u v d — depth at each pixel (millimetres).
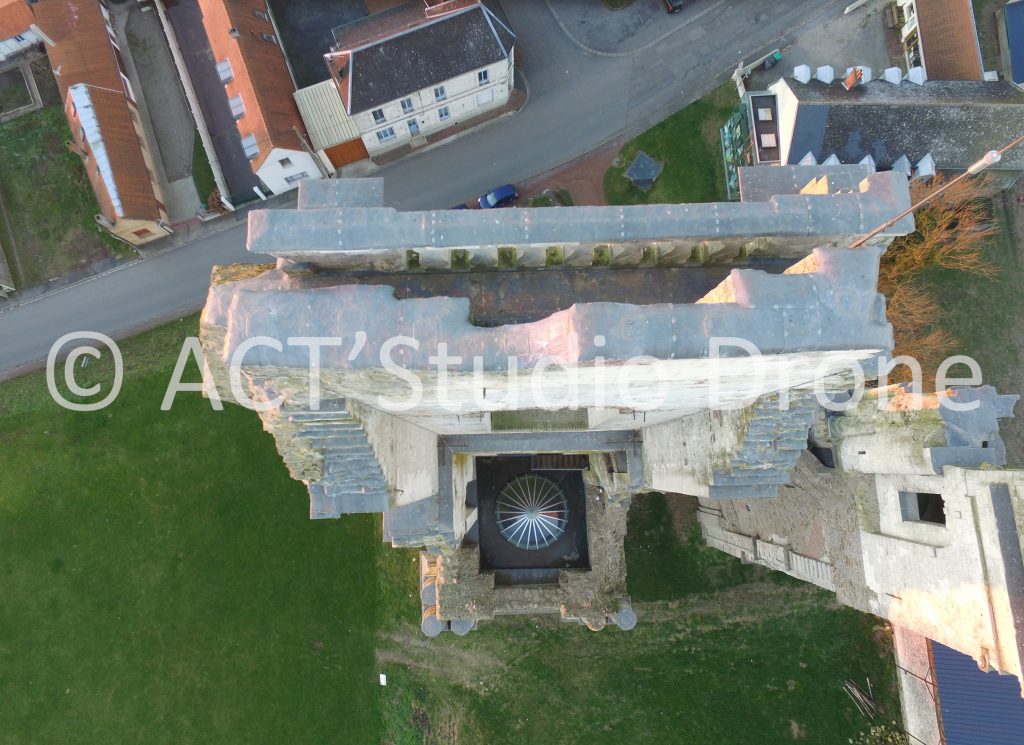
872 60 34531
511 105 35000
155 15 35406
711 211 10789
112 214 31750
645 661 29453
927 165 28625
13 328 33500
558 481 29969
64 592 31250
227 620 30891
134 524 31688
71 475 32094
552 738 29000
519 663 29750
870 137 28734
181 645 30766
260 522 31594
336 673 30312
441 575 25953
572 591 26953
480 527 29656
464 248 11016
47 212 34156
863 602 19859
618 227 10727
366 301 9508
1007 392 30734
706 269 12352
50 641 30953
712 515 29078
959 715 24109
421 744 29328
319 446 12508
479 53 30266
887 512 18781
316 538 31281
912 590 17641
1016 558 14664
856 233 10852
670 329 8961
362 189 11367
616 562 27062
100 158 31750
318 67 34062
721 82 34656
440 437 20328
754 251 11812
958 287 31656
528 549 29469
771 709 28469
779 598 29484
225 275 13547
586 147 34656
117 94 32781
